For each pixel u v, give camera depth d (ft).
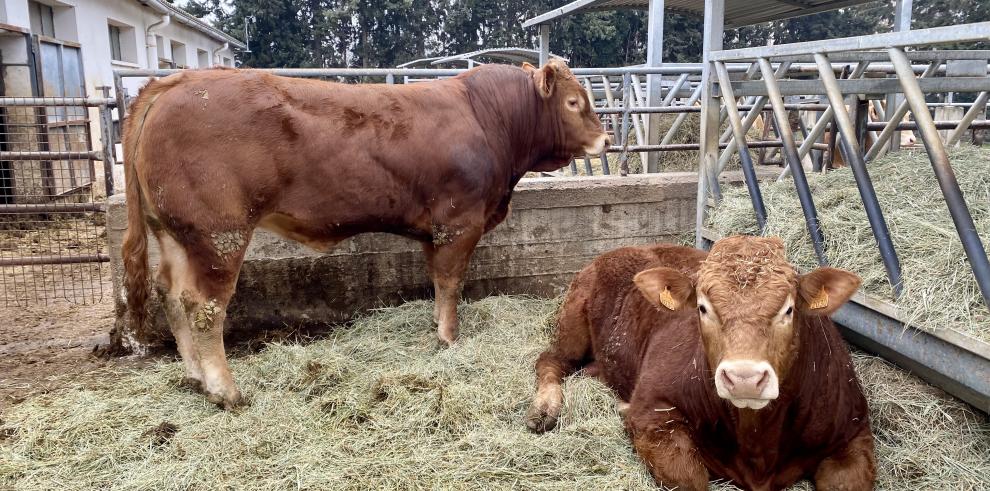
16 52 33.19
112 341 15.75
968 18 84.28
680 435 9.53
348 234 13.64
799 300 8.50
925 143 10.23
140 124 11.84
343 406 12.04
